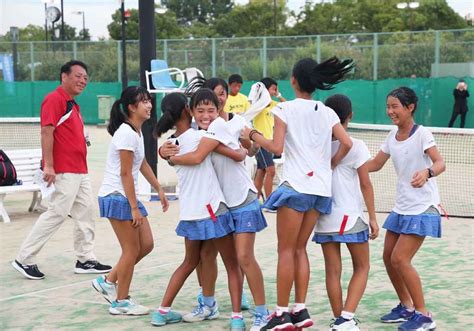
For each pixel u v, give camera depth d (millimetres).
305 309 5598
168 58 29359
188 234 5781
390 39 27500
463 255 8344
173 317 6098
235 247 5812
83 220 7742
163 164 15766
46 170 7398
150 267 7945
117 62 30172
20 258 7578
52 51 30531
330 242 5633
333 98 5836
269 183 10797
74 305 6652
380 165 6012
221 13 71812
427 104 26688
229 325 6008
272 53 28438
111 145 6238
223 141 5691
